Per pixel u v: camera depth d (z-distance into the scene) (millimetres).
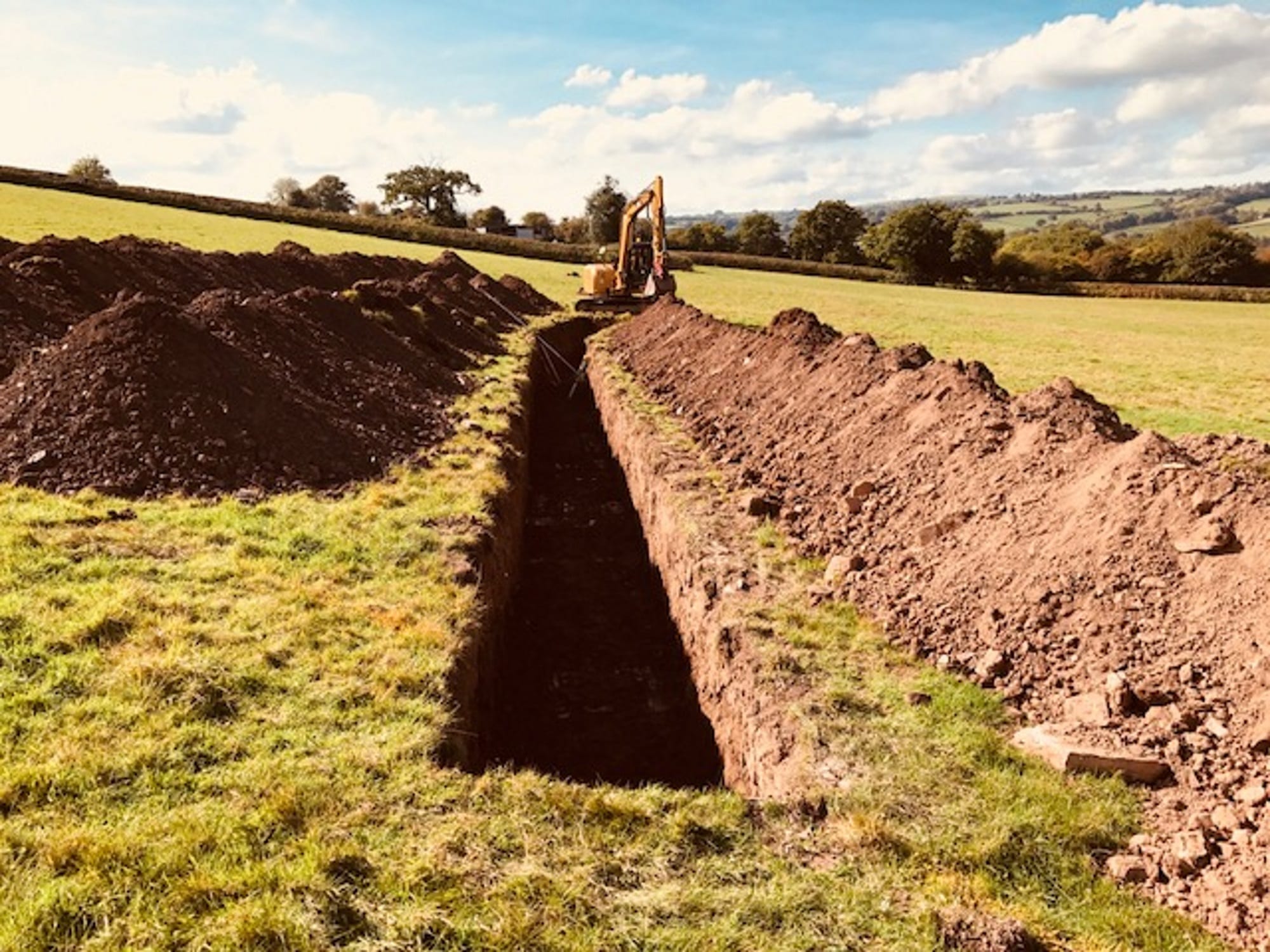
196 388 9555
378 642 6004
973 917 3688
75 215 39594
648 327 21672
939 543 7109
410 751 4848
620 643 8984
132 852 3895
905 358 10641
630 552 11336
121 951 3400
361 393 12008
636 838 4309
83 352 9531
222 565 6914
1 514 7293
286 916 3592
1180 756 4660
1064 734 4973
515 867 4043
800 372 12391
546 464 15039
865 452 9273
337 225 57812
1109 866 4109
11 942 3381
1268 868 3812
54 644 5504
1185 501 5824
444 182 87062
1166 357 26953
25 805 4168
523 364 18797
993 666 5691
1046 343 29750
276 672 5520
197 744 4758
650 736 7430
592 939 3613
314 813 4281
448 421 12492
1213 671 4980
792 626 6578
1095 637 5539
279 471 9141
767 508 8977
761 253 87125
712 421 12969
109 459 8523
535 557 11125
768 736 5465
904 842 4238
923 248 68312
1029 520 6688
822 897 3914
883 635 6402
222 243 37531
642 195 26469
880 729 5219
